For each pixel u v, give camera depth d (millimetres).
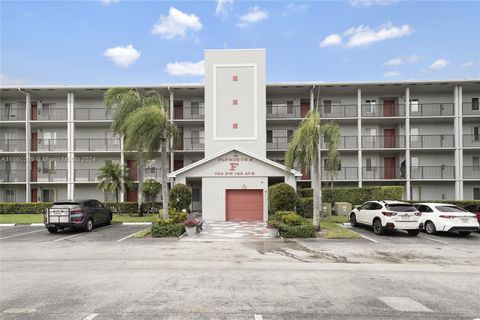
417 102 28562
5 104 29531
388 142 28375
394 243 12844
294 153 15688
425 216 15523
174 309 5664
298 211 21188
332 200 23609
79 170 28281
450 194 27438
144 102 18203
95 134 29234
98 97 29453
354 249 11609
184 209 20578
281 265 9188
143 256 10461
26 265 9281
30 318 5297
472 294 6602
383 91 28250
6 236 15023
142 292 6652
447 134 27391
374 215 15523
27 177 27422
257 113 25234
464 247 12078
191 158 29016
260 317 5297
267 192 21172
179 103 29594
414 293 6641
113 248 11891
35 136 29375
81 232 16156
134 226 18641
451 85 26875
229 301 6078
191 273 8242
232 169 21406
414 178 27125
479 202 23438
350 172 27797
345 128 28703
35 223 19453
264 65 25531
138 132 15633
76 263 9508
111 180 24312
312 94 27109
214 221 20812
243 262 9562
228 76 25578
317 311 5582
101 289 6879
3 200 28547
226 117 25328
